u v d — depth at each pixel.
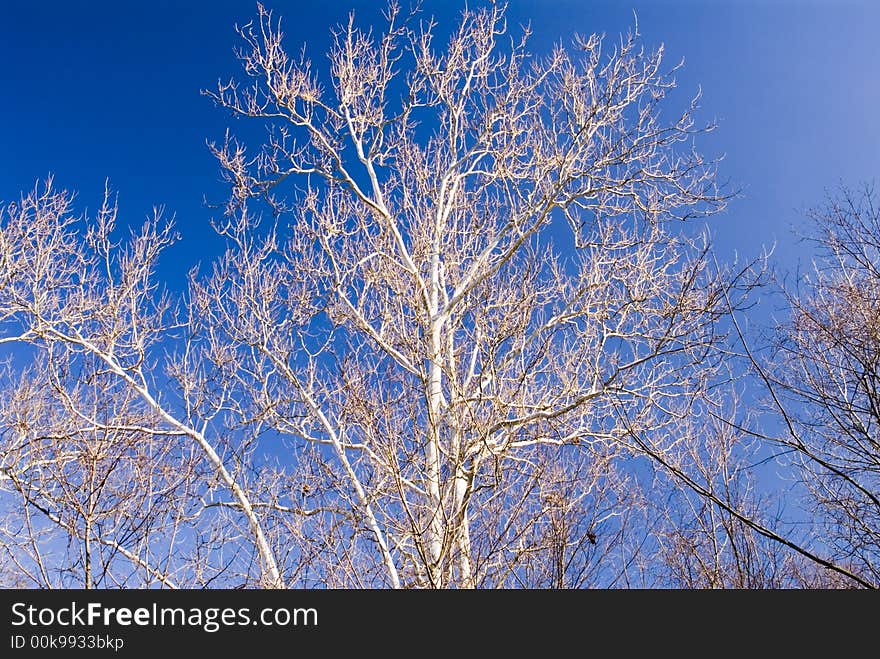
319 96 11.55
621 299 9.23
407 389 7.54
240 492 7.39
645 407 8.66
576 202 10.92
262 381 9.41
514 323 8.23
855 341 7.16
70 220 9.75
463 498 6.92
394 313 10.17
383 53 12.19
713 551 8.76
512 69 12.03
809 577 9.73
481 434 7.48
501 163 11.37
